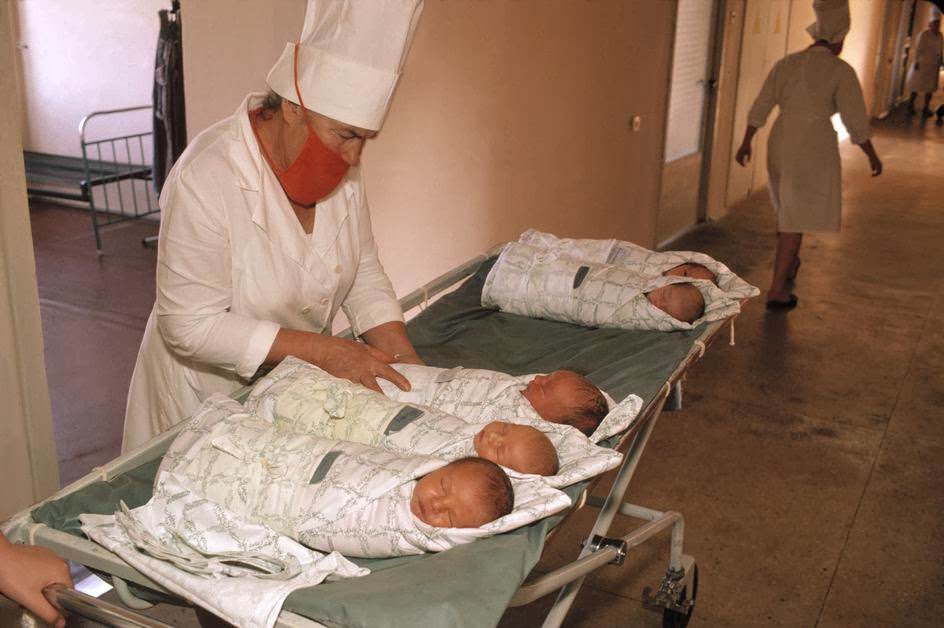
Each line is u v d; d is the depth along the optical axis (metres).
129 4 6.80
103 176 6.45
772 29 8.59
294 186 1.84
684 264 2.75
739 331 5.08
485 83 4.14
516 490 1.47
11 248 2.16
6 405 2.22
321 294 1.99
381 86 1.71
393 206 3.69
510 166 4.50
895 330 5.19
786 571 2.93
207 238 1.78
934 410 4.16
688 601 2.60
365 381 1.86
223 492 1.45
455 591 1.20
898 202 8.75
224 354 1.84
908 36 17.08
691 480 3.48
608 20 5.26
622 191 5.99
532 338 2.50
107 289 5.39
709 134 7.52
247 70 3.23
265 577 1.27
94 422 3.71
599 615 2.70
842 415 4.07
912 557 3.02
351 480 1.42
